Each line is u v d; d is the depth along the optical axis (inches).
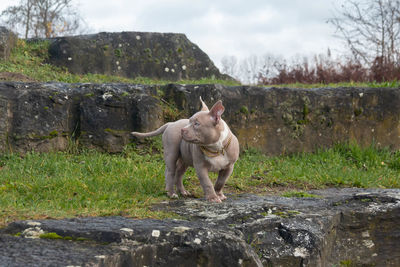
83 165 255.4
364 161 324.2
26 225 137.2
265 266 157.9
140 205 184.5
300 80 560.1
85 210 169.5
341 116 347.6
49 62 447.2
